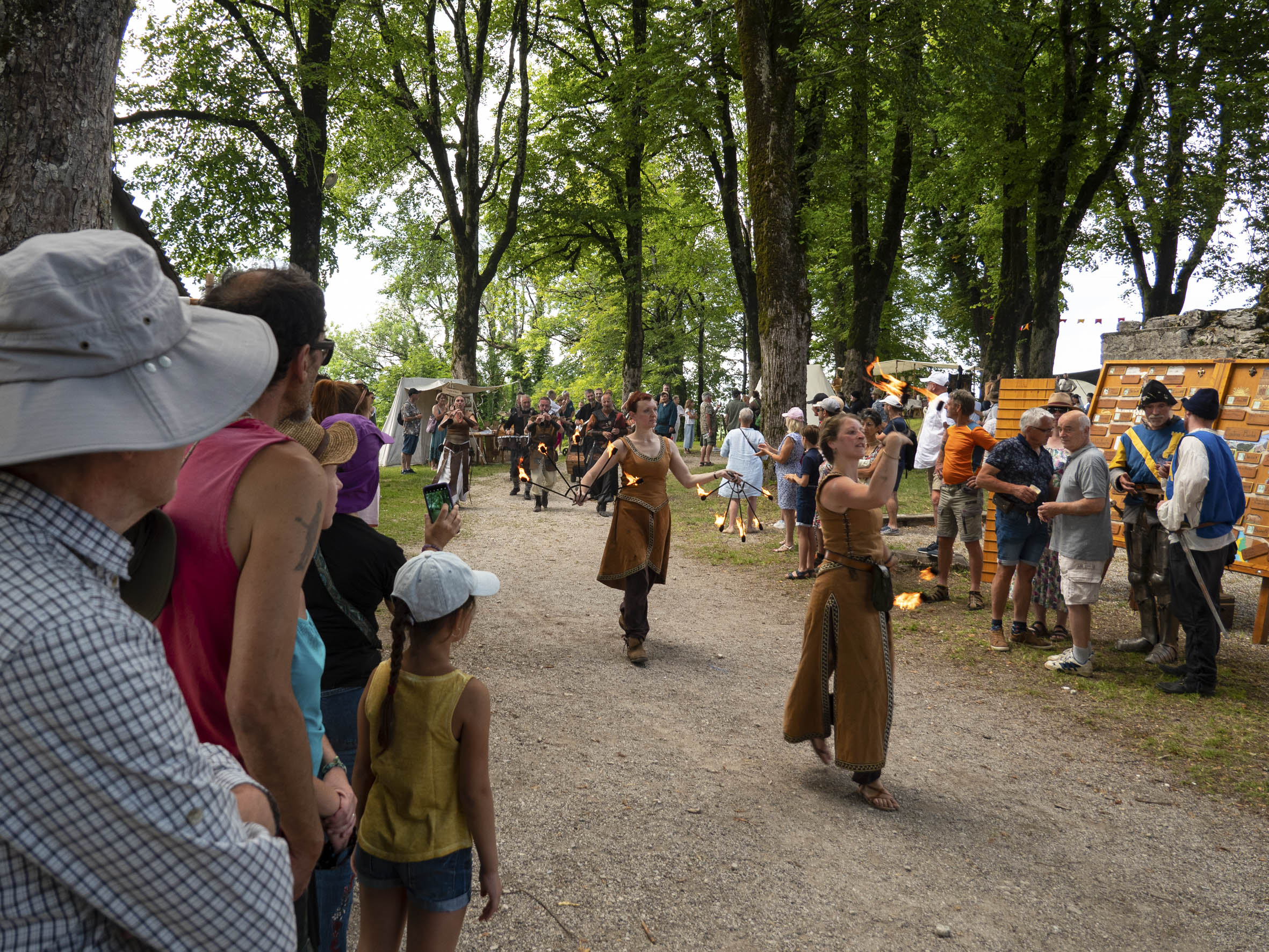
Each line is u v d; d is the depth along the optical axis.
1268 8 17.31
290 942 0.96
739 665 6.41
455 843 2.26
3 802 0.81
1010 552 6.72
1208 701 5.62
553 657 6.39
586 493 6.38
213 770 1.04
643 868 3.46
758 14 12.95
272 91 15.48
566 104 24.95
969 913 3.26
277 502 1.44
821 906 3.26
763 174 13.22
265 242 16.34
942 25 14.46
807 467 9.26
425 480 18.42
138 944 0.90
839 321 28.14
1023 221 21.08
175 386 1.03
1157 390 6.50
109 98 4.23
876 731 4.08
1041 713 5.48
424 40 20.14
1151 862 3.71
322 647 1.87
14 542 0.87
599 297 41.44
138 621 0.91
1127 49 18.25
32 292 0.93
